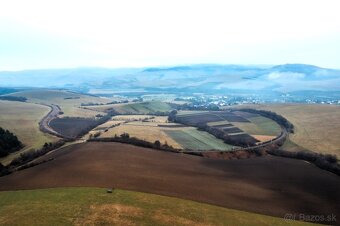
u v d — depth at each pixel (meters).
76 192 58.50
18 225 44.66
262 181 79.25
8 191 60.97
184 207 54.50
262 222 52.47
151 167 80.56
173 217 49.59
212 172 83.00
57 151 106.19
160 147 109.19
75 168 75.38
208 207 56.34
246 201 63.94
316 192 73.00
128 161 83.75
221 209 56.28
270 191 72.12
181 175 76.56
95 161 81.69
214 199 62.50
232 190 69.81
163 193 62.06
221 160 97.62
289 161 99.25
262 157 104.88
